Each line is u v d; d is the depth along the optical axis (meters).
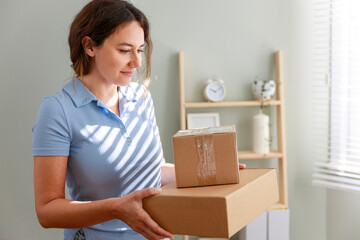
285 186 2.44
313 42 2.45
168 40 2.53
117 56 1.09
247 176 1.07
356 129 2.21
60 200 1.05
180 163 1.01
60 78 2.54
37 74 2.53
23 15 2.49
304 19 2.47
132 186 1.21
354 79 2.18
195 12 2.53
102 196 1.17
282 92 2.46
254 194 1.01
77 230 1.22
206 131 1.05
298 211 2.58
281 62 2.47
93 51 1.13
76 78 1.20
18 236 2.60
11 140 2.56
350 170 2.17
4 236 2.60
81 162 1.13
